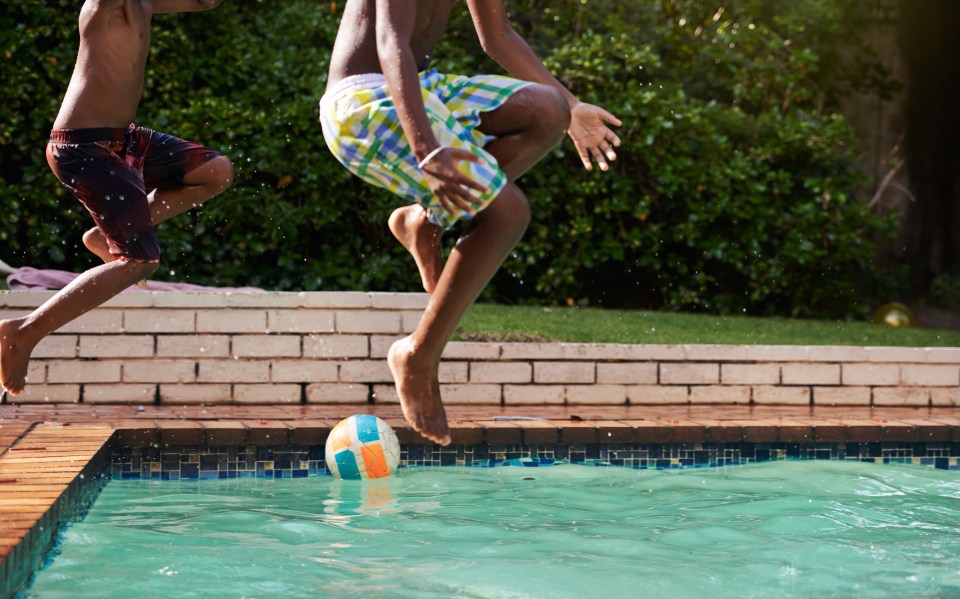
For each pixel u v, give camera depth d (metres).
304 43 10.44
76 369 6.62
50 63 9.34
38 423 5.55
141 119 9.51
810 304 11.50
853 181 11.56
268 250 10.05
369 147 2.61
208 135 9.52
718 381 7.30
